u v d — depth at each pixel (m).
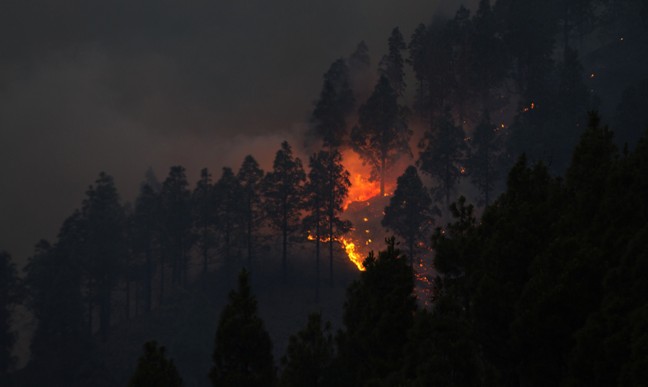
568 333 16.19
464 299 20.70
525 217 18.98
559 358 16.55
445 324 18.03
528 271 17.53
